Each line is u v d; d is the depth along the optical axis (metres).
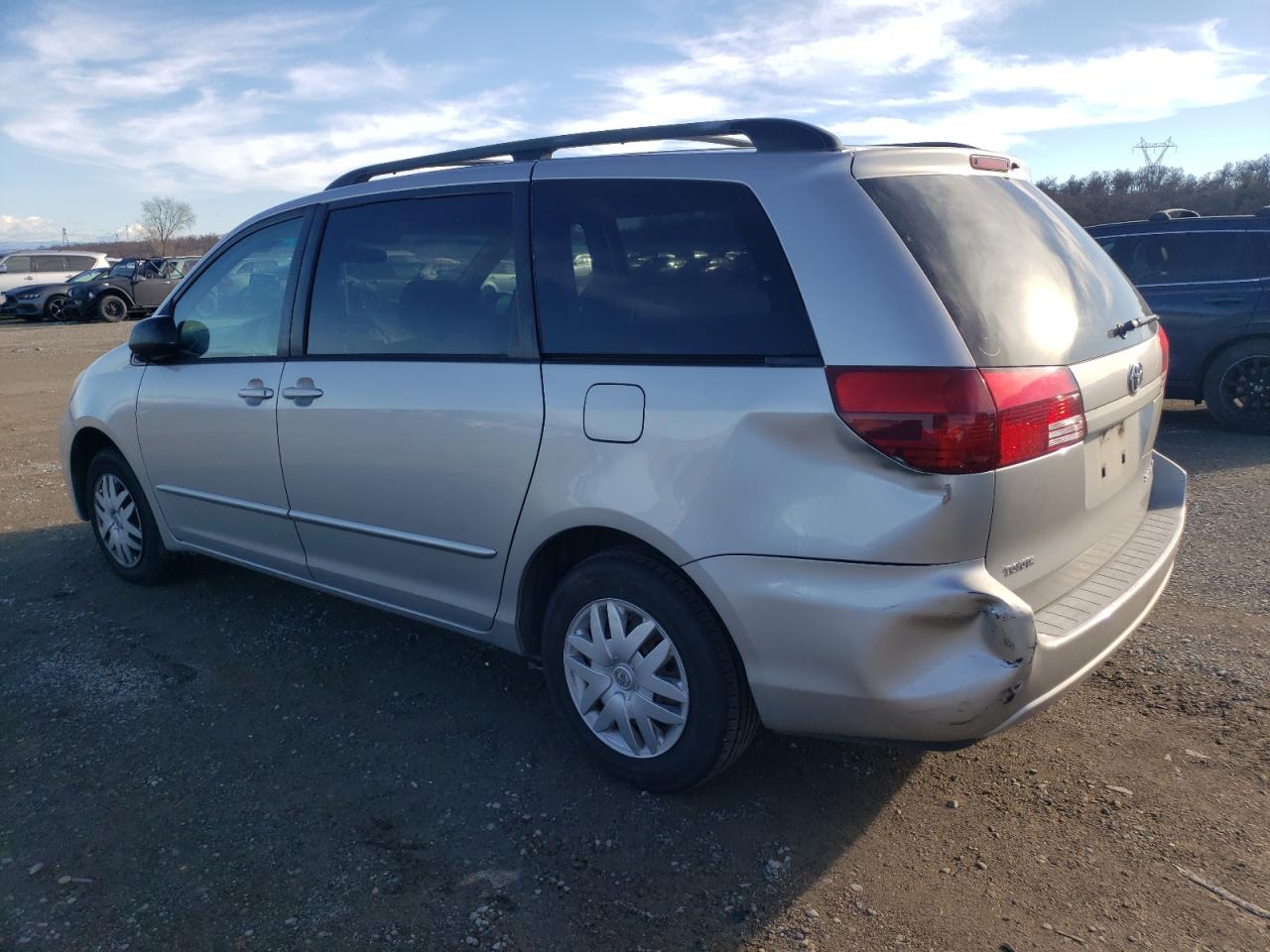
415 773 3.14
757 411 2.52
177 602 4.65
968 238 2.64
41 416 10.51
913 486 2.34
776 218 2.62
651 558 2.83
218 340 4.12
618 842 2.77
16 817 2.94
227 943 2.40
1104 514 2.98
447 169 3.42
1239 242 7.58
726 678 2.72
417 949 2.38
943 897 2.51
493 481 3.08
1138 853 2.66
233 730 3.44
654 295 2.79
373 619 4.41
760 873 2.62
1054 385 2.53
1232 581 4.51
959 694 2.36
